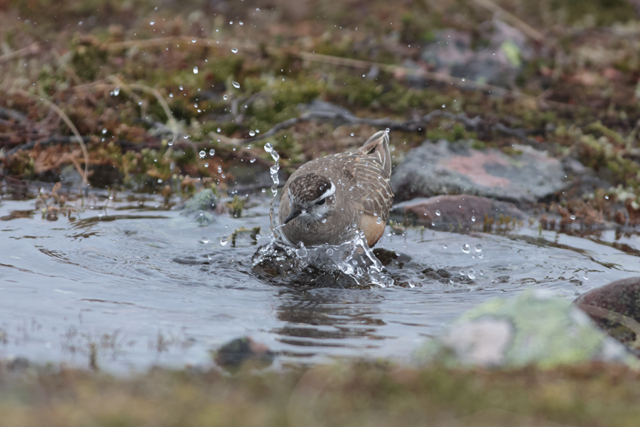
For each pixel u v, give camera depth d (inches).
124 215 521.7
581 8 981.8
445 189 594.6
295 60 789.9
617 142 684.7
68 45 765.3
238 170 636.7
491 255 467.5
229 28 864.3
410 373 246.4
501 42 806.5
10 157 601.9
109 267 414.0
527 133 701.9
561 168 639.1
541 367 249.8
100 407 214.2
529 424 209.2
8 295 357.1
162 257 440.5
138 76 727.1
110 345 296.0
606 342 262.1
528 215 578.6
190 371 261.3
